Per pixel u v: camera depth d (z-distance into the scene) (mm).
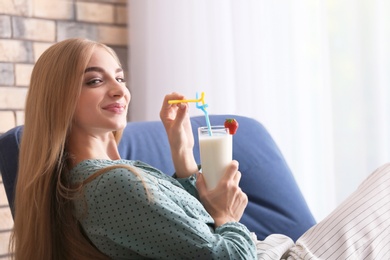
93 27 3832
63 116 1766
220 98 3535
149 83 3869
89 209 1693
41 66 1812
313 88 3131
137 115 3963
